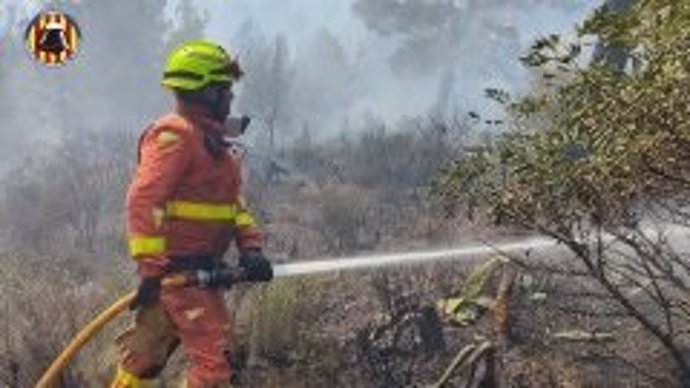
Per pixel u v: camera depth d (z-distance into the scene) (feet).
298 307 25.36
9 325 23.26
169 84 14.26
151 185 13.79
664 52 12.23
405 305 25.71
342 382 23.08
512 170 15.16
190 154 14.08
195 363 14.37
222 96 14.40
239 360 23.40
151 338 14.70
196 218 14.40
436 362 23.35
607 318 21.49
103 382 22.07
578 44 13.24
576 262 22.90
